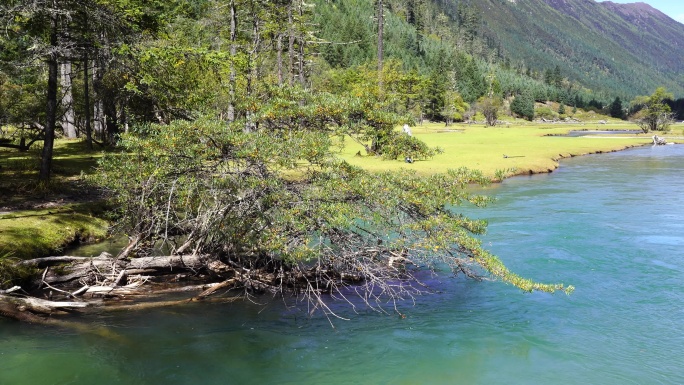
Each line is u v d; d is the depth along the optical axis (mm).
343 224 8797
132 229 11703
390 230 9852
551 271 11695
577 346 8133
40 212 13750
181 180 9789
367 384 6961
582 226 15922
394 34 156375
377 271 10242
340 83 60406
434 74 116250
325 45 104500
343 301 9922
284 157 9281
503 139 52969
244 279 10250
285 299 9930
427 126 90250
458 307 9680
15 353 7492
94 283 10023
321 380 7062
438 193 9922
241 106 10984
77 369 7117
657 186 24344
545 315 9305
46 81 27625
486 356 7781
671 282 10969
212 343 8039
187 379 6980
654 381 7137
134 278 10344
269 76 35406
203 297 9852
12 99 25141
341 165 9922
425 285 10875
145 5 18125
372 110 10352
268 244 9211
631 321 9062
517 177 27422
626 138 60125
